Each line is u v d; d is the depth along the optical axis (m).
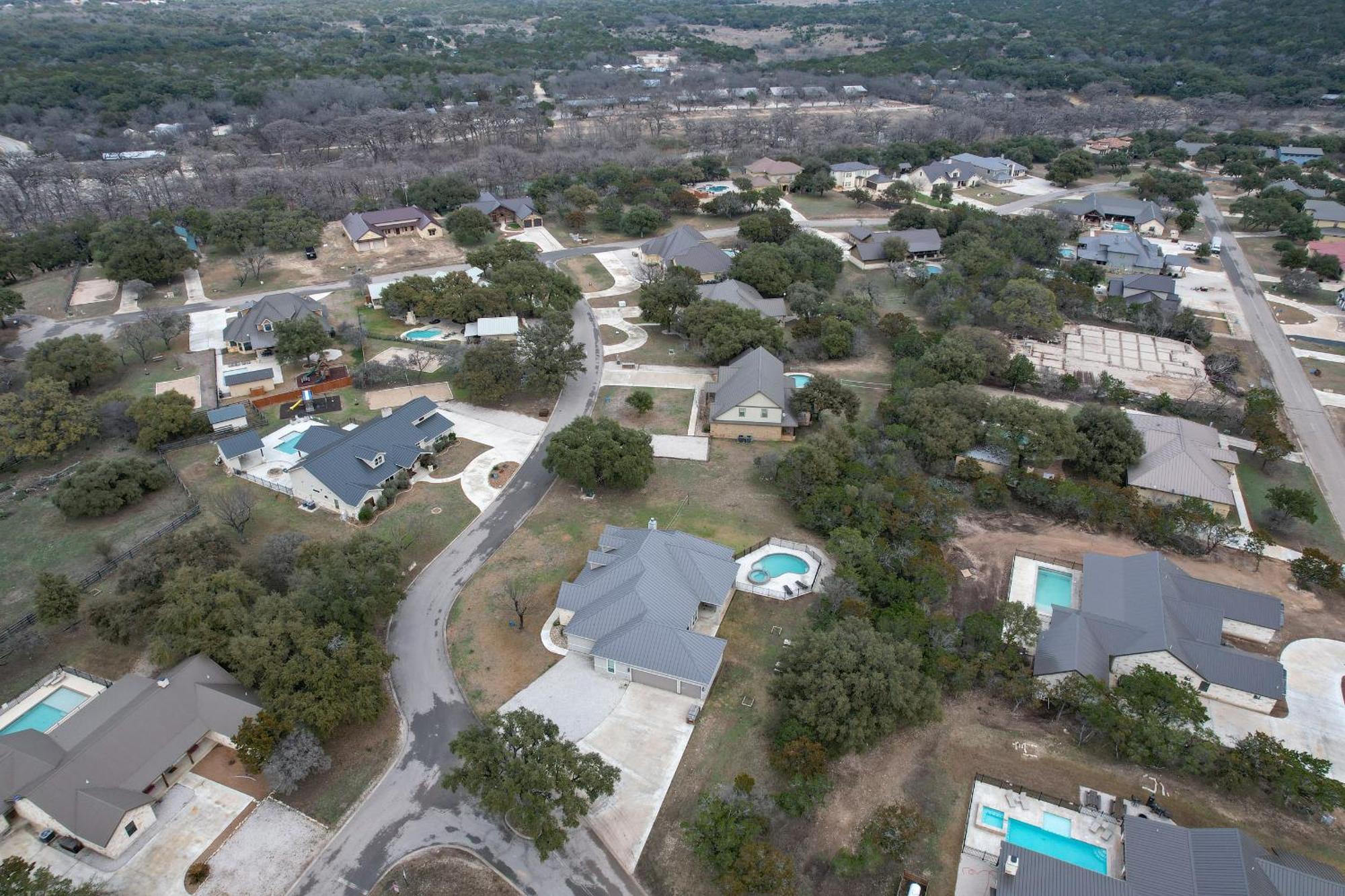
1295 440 96.94
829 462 79.12
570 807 46.84
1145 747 51.88
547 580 71.25
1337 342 122.38
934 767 53.12
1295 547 77.06
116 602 61.97
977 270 134.25
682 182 194.88
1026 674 57.88
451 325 124.50
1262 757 50.56
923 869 46.69
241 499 77.81
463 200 177.50
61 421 89.31
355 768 53.78
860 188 199.12
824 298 129.12
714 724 56.97
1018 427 85.38
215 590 61.00
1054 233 151.38
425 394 103.06
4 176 177.62
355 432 85.19
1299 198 173.12
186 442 92.31
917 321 127.06
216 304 133.00
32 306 131.50
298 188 176.38
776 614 67.31
